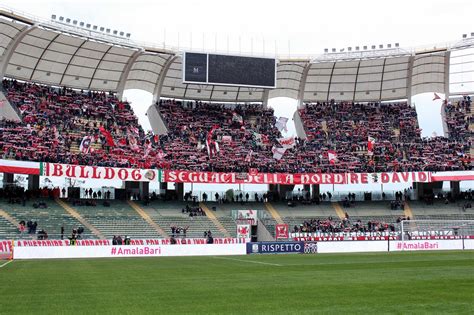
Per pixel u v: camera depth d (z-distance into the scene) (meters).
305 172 74.88
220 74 74.56
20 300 17.70
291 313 14.55
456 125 81.38
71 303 16.91
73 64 73.00
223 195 75.44
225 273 28.48
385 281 22.75
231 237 66.38
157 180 68.06
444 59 79.69
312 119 84.56
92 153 69.50
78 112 74.56
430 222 70.44
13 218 58.97
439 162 76.88
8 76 71.69
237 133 81.25
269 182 72.38
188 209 70.06
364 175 73.69
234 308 15.53
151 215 67.94
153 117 81.81
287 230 64.69
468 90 81.62
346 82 84.19
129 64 75.00
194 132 79.88
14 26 63.19
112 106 77.94
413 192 78.12
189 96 83.94
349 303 16.12
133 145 74.31
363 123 84.12
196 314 14.59
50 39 67.31
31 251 50.94
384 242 60.78
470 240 63.44
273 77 76.69
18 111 69.38
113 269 32.84
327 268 31.58
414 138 81.38
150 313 14.86
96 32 67.38
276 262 38.84
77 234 58.59
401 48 75.31
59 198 66.50
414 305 15.55
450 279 23.45
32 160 61.62
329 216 73.56
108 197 70.19
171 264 37.84
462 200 75.06
